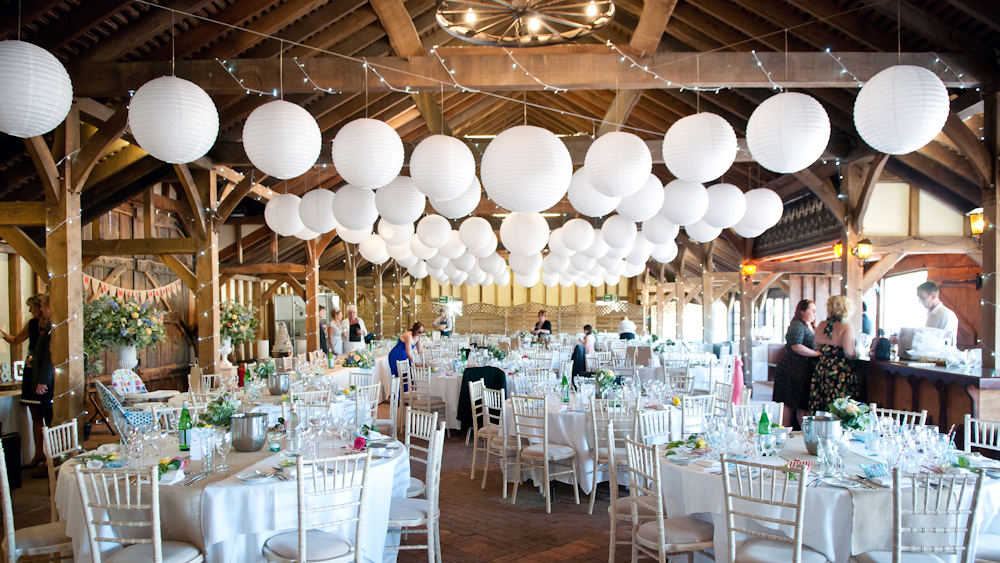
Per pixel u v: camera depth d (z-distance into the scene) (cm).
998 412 557
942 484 296
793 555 293
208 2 591
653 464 336
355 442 383
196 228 888
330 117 913
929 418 629
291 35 682
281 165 362
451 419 845
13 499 577
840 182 885
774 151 369
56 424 604
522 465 558
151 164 845
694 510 349
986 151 614
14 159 720
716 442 386
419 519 389
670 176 1216
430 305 2233
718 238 1467
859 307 843
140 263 1146
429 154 398
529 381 739
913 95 342
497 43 486
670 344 1297
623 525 491
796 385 649
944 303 1200
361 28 724
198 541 321
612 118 888
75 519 334
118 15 575
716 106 929
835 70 621
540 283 2330
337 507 319
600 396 600
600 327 2245
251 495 326
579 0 420
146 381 1121
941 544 313
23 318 900
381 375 1266
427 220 650
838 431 383
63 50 590
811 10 632
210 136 336
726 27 734
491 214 1388
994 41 604
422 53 618
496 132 1374
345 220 508
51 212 605
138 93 324
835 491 312
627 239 633
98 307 785
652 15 569
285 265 1285
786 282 1586
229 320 1050
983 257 622
